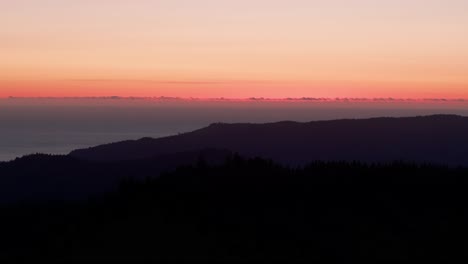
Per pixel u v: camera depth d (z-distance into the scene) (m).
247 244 24.20
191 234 25.27
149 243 24.31
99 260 21.53
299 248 23.86
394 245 24.44
